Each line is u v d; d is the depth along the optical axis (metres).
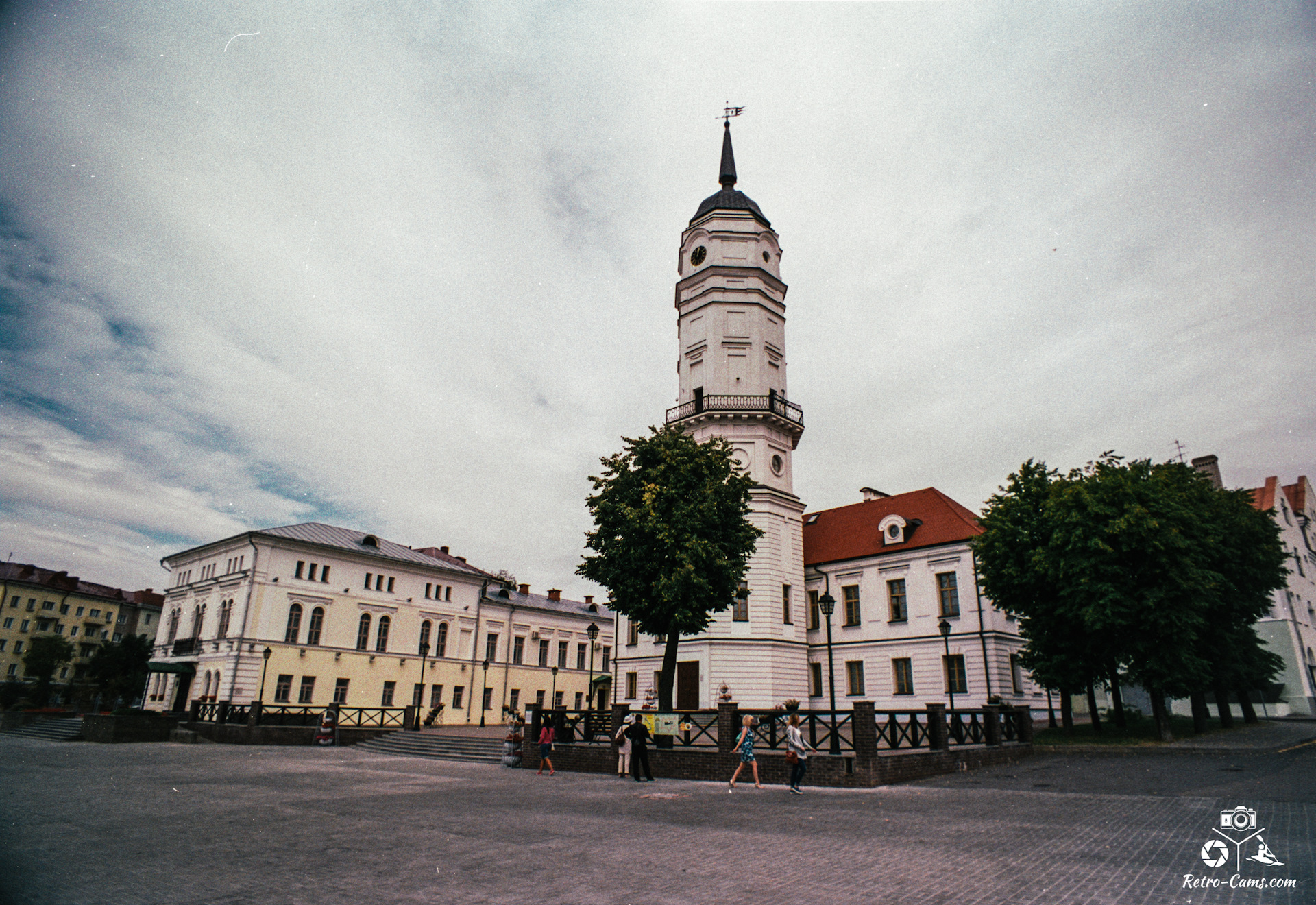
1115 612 22.27
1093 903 6.58
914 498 39.81
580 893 6.97
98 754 23.27
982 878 7.49
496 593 56.53
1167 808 11.55
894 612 36.38
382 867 7.97
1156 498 22.56
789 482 38.06
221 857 8.38
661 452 25.94
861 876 7.59
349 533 47.91
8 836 9.45
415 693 46.50
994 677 32.00
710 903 6.63
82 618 75.25
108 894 6.77
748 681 33.34
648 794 14.81
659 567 24.45
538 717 22.72
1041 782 15.73
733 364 37.69
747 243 39.66
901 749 17.70
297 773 18.42
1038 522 25.42
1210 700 40.75
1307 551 47.00
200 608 44.28
